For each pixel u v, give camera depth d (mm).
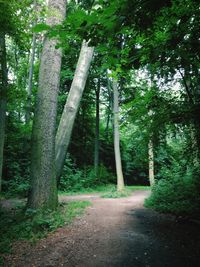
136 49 3209
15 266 4152
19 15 5742
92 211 8602
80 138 23969
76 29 2455
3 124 7312
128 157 25672
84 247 5047
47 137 7621
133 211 8945
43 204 7285
